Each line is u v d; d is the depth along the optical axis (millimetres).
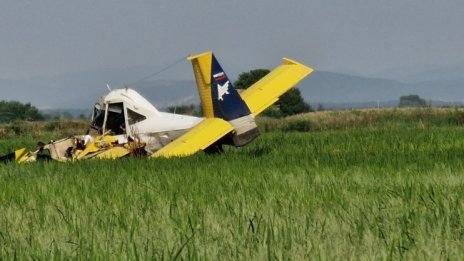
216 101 54156
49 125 122938
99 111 58938
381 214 25562
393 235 22203
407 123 101312
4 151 72312
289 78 58219
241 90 58812
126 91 59031
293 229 23188
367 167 39906
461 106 118688
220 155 50375
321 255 19797
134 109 58250
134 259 20016
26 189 35812
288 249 20781
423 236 21922
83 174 42094
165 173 40156
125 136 58000
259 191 31828
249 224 24047
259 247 20875
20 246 21922
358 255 20094
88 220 26359
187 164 44906
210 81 54125
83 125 123375
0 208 30344
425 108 115125
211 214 26391
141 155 54656
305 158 46094
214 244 21500
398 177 35156
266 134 82562
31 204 30828
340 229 23297
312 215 25609
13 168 47812
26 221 26562
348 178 35438
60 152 57438
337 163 42969
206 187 34219
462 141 58000
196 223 25125
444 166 38812
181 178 38031
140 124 58125
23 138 103562
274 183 34344
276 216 25625
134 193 33156
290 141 65000
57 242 22578
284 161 45438
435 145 55594
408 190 30328
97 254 20297
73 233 24062
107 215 27281
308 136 71750
